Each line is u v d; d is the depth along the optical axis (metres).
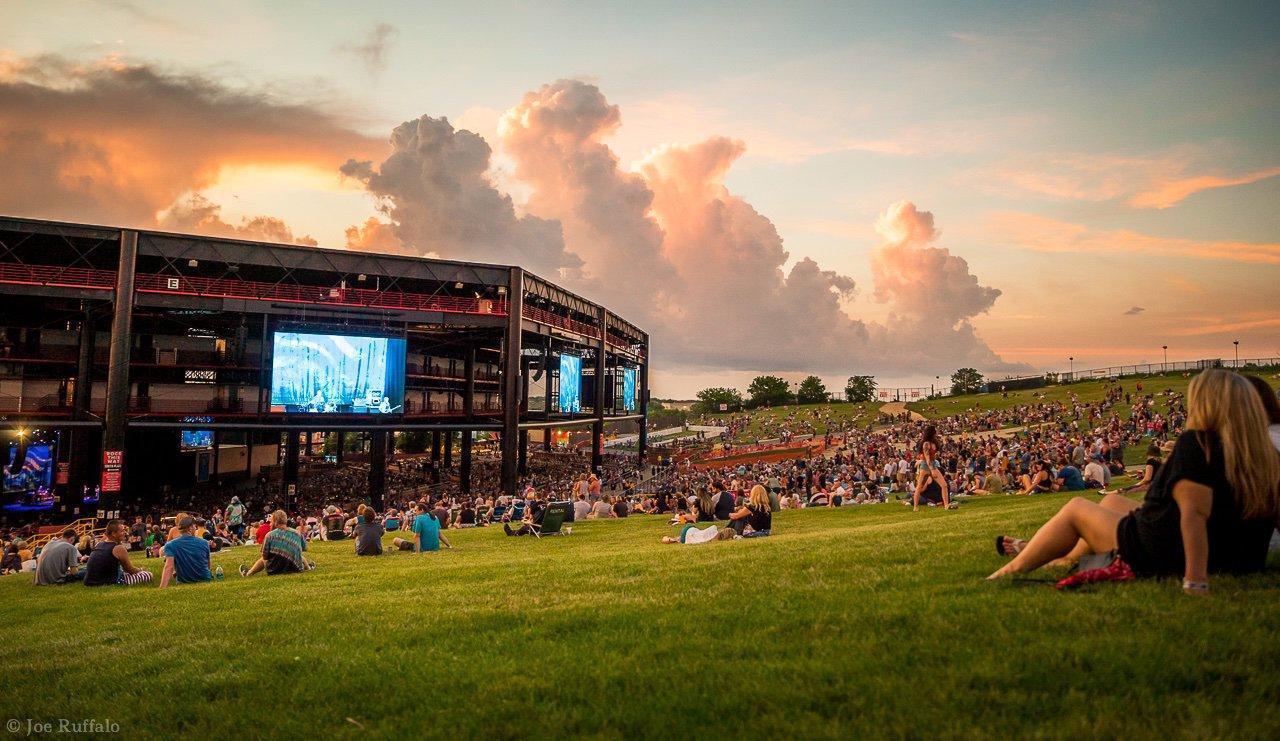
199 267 70.56
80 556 22.83
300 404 55.28
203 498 68.75
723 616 6.15
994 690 3.87
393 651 6.29
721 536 15.80
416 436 141.75
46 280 52.72
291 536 14.64
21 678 6.95
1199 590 4.71
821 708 3.98
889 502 24.53
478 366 106.75
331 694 5.37
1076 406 89.94
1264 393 5.52
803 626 5.57
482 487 76.88
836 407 169.25
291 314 56.47
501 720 4.43
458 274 63.97
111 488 50.94
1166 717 3.41
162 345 69.56
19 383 63.84
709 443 133.88
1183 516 4.78
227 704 5.47
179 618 9.49
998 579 6.14
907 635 4.99
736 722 3.93
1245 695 3.53
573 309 84.44
